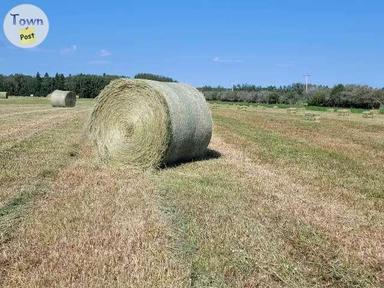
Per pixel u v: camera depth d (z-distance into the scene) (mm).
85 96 95938
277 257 6160
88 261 5801
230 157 14492
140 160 12109
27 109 38219
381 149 18219
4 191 9141
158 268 5621
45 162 12391
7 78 105125
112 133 12578
